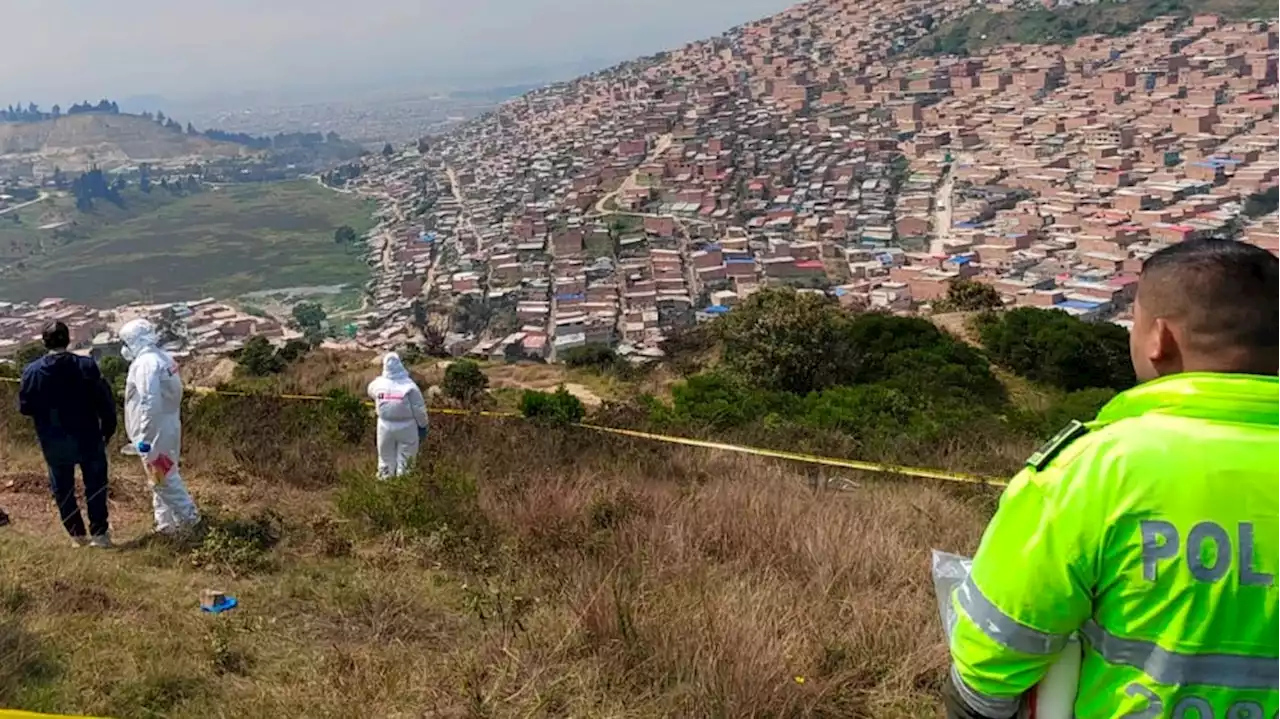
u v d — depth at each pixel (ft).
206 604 15.44
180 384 19.89
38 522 20.68
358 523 20.81
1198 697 4.33
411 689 11.99
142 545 19.15
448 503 21.08
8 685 11.82
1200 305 4.58
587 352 74.23
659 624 13.24
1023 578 4.59
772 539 17.58
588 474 24.72
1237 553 4.23
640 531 18.22
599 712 11.52
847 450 32.24
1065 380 53.78
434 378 63.82
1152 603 4.36
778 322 51.29
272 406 35.27
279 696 11.87
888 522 19.49
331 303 274.57
